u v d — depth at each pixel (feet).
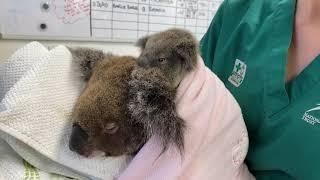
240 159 1.56
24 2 2.32
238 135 1.52
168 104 1.23
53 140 1.37
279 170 1.71
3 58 2.32
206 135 1.33
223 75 2.02
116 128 1.23
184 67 1.26
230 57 1.99
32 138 1.32
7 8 2.26
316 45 1.67
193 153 1.31
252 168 1.83
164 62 1.24
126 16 2.87
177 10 3.20
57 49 1.50
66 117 1.43
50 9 2.45
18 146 1.37
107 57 1.48
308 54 1.69
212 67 2.10
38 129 1.33
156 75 1.22
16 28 2.33
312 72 1.61
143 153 1.27
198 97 1.31
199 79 1.33
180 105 1.27
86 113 1.22
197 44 1.29
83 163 1.40
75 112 1.28
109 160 1.40
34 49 1.60
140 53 1.40
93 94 1.25
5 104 1.30
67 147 1.40
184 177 1.32
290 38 1.76
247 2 2.08
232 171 1.51
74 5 2.56
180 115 1.26
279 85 1.68
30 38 2.41
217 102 1.39
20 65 1.56
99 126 1.22
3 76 1.59
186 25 3.31
